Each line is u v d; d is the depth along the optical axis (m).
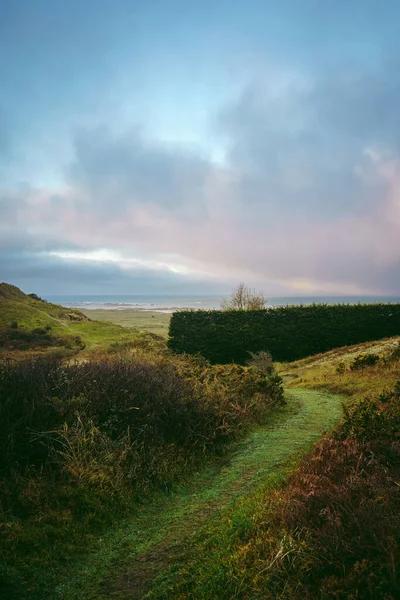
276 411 10.69
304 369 21.50
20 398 6.43
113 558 4.55
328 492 4.50
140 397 7.64
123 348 22.56
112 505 5.44
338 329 26.58
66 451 5.95
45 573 4.27
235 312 27.95
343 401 11.41
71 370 7.83
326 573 3.53
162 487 6.18
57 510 5.09
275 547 3.92
